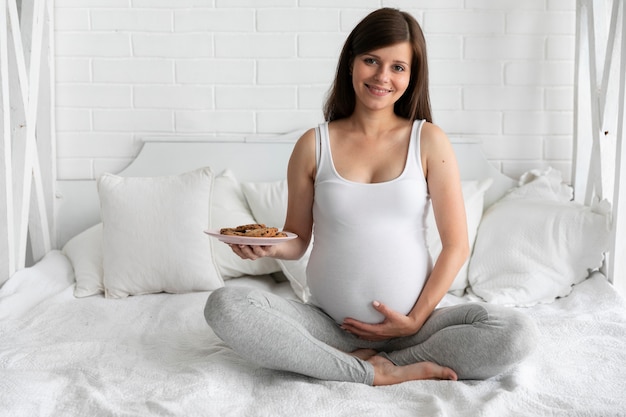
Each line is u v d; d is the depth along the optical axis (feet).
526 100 10.43
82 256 9.13
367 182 6.25
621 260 8.70
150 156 10.36
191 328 7.43
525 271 8.66
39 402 5.42
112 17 10.27
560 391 5.77
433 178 6.28
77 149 10.45
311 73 10.39
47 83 10.09
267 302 6.04
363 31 6.14
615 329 7.11
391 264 6.07
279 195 9.69
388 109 6.39
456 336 5.90
